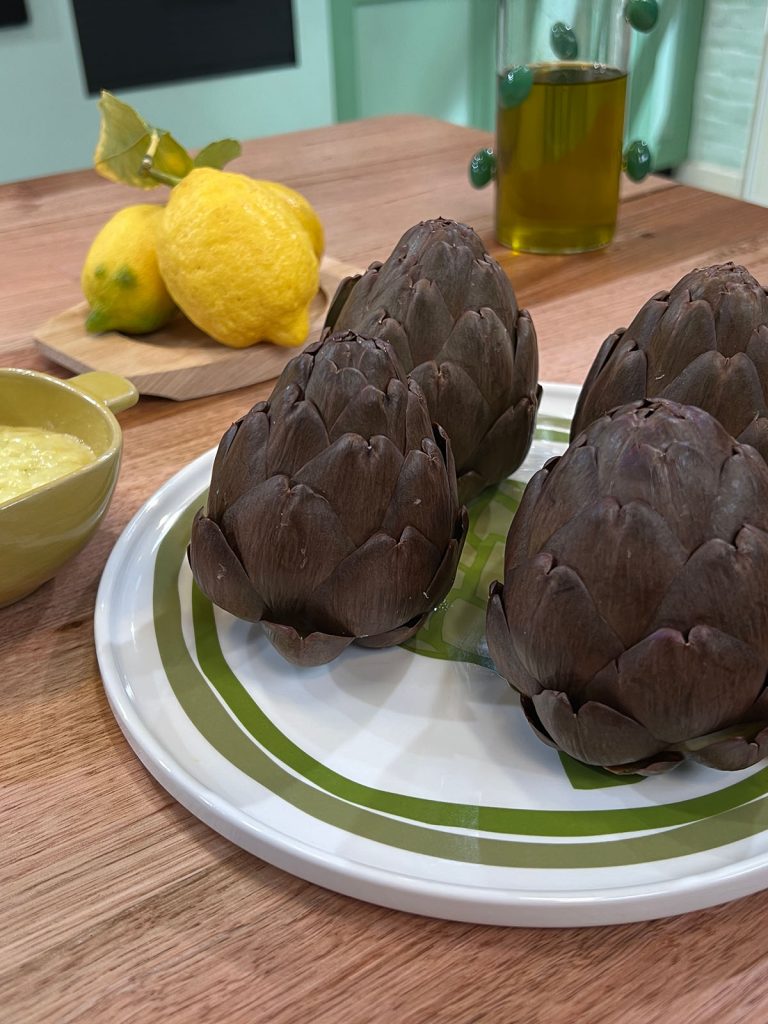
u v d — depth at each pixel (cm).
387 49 122
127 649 29
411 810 24
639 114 109
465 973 21
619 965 21
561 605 22
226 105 125
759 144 104
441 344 31
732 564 21
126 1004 20
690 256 55
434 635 30
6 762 26
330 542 25
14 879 23
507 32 52
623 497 22
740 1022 20
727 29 104
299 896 23
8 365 45
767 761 25
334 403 25
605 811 24
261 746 26
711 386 28
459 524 28
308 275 43
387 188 65
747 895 22
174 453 39
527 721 26
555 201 54
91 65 114
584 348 46
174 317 47
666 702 22
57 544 29
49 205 64
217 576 27
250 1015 20
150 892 23
